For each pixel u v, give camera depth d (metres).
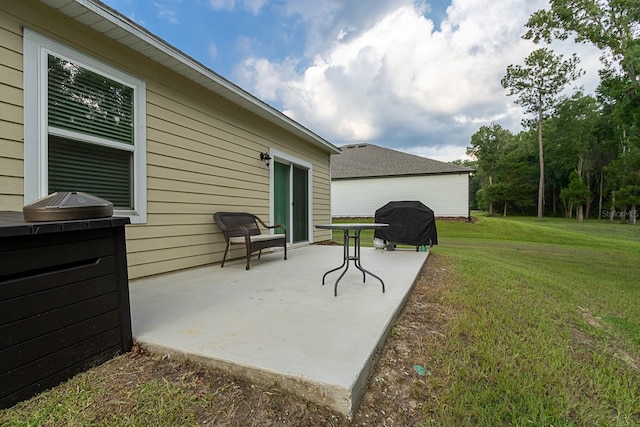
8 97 2.52
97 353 1.65
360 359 1.59
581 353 2.16
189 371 1.64
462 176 17.45
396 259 5.28
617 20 11.45
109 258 1.74
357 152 23.08
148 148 3.66
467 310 2.79
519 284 4.06
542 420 1.37
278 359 1.59
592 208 29.84
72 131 2.95
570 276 5.29
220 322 2.15
